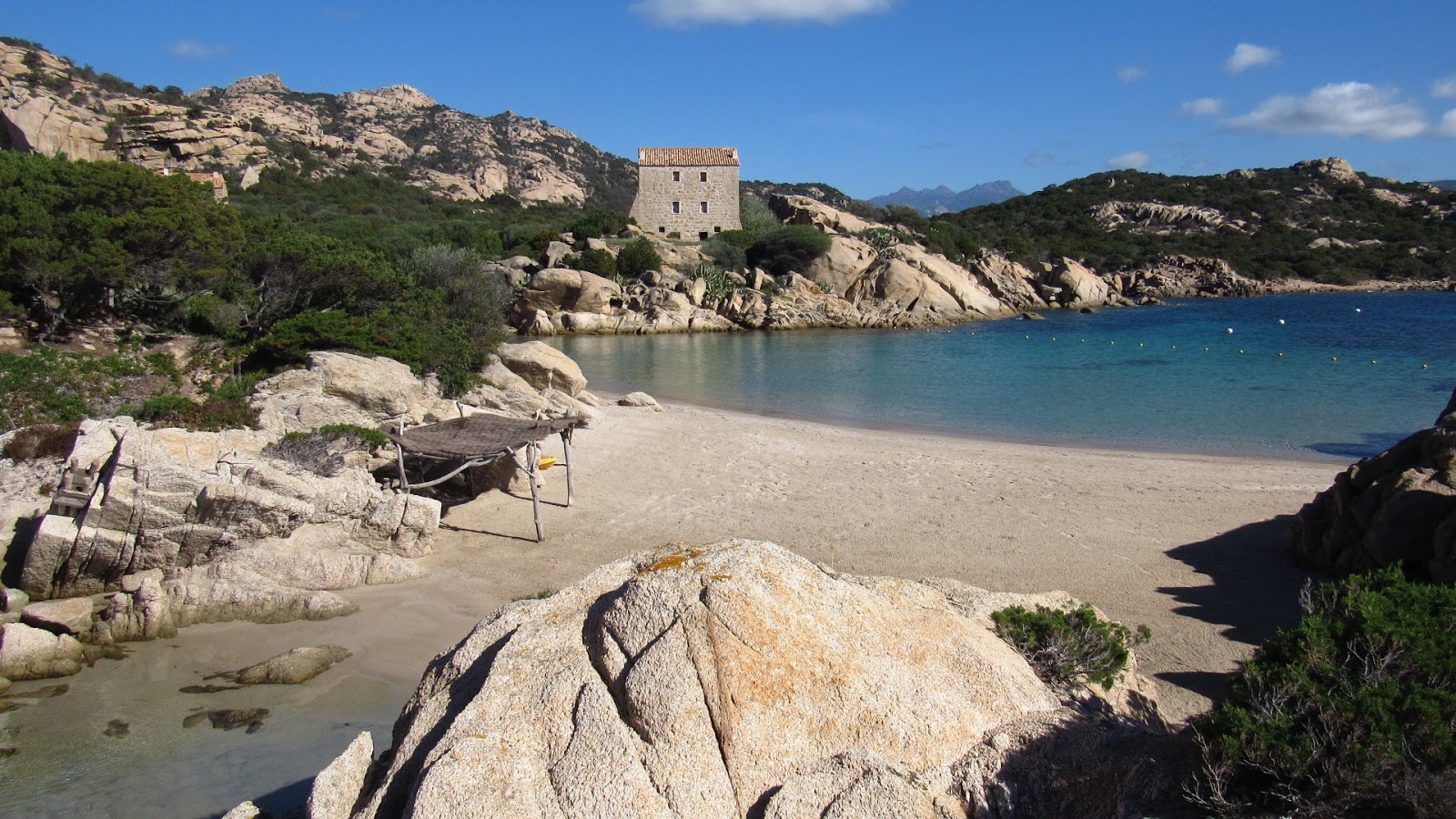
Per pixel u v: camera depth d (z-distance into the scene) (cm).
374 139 15475
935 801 564
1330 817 521
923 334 6969
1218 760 568
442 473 2086
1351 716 568
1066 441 2817
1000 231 12600
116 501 1464
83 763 1023
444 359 2894
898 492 2069
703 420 3105
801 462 2380
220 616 1425
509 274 7375
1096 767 585
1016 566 1559
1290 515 1806
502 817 539
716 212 9425
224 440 1728
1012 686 657
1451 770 513
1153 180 15700
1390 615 690
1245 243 11856
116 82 9988
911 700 614
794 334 7188
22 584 1472
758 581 638
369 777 688
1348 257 11381
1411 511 1299
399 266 4503
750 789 561
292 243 3131
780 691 594
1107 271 10888
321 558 1545
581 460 2395
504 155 16675
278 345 2598
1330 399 3494
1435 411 3188
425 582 1555
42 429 1836
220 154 9581
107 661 1291
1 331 2505
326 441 1872
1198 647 1201
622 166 19075
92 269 2605
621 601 649
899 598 759
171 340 2744
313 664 1245
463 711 621
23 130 7631
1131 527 1773
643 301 7525
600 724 585
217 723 1108
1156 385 4019
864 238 9150
